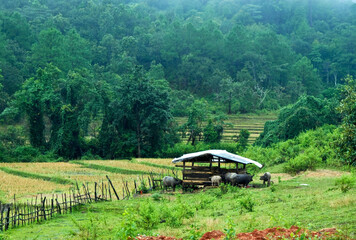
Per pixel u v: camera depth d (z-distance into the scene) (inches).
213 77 4104.3
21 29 4323.3
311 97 2076.8
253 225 497.0
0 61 3494.1
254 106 3759.8
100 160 2198.6
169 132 2704.2
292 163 1300.4
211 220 560.1
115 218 712.4
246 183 997.2
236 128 3134.8
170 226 573.3
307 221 492.1
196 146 2490.2
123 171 1716.3
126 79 2544.3
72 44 4092.0
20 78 3491.6
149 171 1681.8
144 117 2511.1
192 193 985.5
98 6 5462.6
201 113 2691.9
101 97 2536.9
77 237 566.9
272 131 2146.9
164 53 4544.8
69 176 1553.9
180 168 1791.3
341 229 417.4
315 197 668.1
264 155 1674.5
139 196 1002.7
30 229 673.6
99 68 4180.6
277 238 393.7
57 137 2449.6
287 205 636.1
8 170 1742.1
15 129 2544.3
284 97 4158.5
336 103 2036.2
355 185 749.3
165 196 950.4
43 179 1539.1
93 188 1282.0
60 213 821.2
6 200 1093.8
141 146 2511.1
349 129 692.1
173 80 4404.5
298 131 2006.6
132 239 441.4
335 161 1296.8
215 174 1047.0
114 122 2488.9
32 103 2409.0
